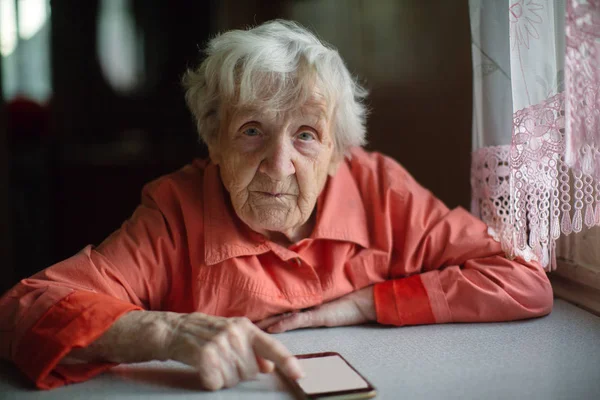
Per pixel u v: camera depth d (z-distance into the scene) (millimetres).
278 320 1194
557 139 1007
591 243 1292
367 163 1359
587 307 1273
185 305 1191
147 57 2918
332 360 1006
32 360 943
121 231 1200
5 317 1031
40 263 2785
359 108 1273
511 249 1170
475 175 1313
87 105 2938
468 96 1791
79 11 2844
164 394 909
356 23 2201
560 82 1009
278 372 986
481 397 874
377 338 1140
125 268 1144
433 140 1964
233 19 2639
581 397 868
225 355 917
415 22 1976
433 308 1188
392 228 1305
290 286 1204
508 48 1185
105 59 2922
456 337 1130
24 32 2803
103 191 2891
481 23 1234
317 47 1122
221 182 1229
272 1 2537
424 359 1026
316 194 1152
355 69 2186
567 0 908
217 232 1172
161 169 2900
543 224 1043
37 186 2824
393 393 894
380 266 1271
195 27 2844
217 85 1151
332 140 1182
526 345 1079
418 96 2006
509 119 1205
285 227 1139
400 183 1322
